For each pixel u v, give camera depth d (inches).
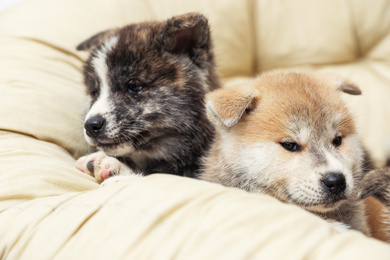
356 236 21.3
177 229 21.6
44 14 38.0
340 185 26.3
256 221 21.5
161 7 41.5
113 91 30.8
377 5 42.4
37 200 24.7
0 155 27.8
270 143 27.3
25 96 31.9
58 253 22.2
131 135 30.3
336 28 42.6
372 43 42.8
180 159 31.5
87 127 29.9
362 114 37.3
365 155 30.7
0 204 25.0
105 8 39.7
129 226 22.0
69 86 34.4
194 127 31.3
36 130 30.8
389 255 20.5
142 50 31.1
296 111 27.1
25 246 22.9
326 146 27.0
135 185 23.6
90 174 29.7
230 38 41.8
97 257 21.6
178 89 31.1
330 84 29.2
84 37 37.6
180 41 31.7
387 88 41.2
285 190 27.0
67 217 23.1
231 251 20.8
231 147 28.3
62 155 30.4
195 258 20.9
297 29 42.7
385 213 28.3
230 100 27.4
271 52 43.0
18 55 34.9
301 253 20.6
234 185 28.2
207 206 22.1
